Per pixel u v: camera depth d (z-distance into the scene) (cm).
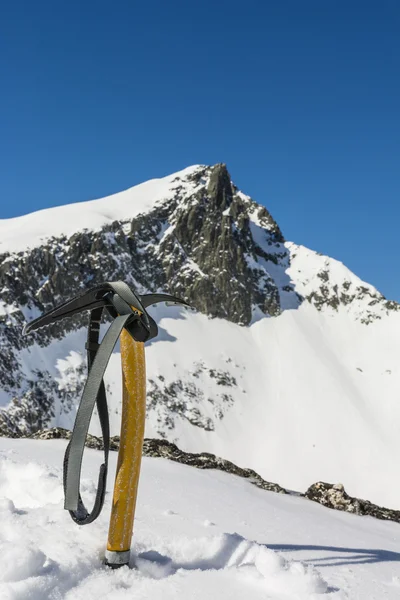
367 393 18025
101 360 316
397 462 15150
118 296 345
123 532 323
